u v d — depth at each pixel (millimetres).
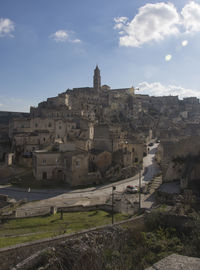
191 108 172875
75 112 88250
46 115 90000
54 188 45312
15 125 70750
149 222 14680
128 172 51344
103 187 44812
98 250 10133
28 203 34312
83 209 29703
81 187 45875
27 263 9422
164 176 35875
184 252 10977
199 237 11727
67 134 71250
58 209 29266
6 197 35719
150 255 10625
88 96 140500
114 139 59562
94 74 170625
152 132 110500
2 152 66375
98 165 54844
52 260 9562
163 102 183125
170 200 27406
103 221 23297
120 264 9445
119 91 167750
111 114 129750
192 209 18500
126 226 13516
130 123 120625
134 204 29109
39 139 66312
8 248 10766
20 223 24016
